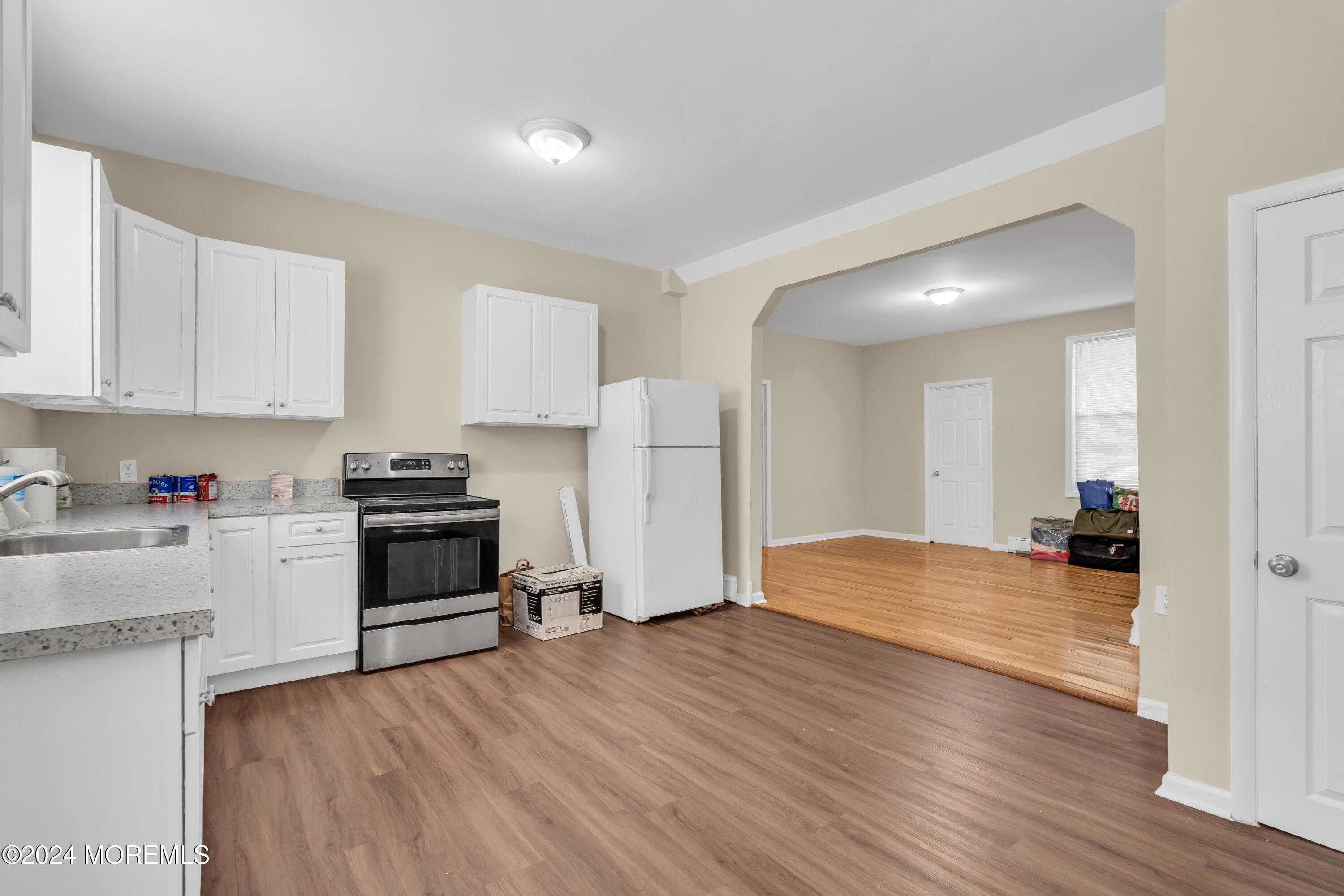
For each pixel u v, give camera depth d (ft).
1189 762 6.46
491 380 12.32
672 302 16.52
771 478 23.71
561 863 5.49
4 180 3.33
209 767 7.05
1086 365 20.88
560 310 13.25
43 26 6.88
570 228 13.25
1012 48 7.52
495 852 5.62
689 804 6.39
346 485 11.08
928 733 7.98
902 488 25.79
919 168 10.66
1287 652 5.89
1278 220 5.94
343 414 11.07
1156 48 7.52
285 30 7.04
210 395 9.29
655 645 11.54
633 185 11.22
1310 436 5.79
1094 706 8.80
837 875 5.34
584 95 8.43
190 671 3.14
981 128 9.34
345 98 8.41
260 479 10.68
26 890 2.85
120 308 7.92
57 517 7.69
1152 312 8.43
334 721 8.21
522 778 6.86
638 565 12.92
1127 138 8.67
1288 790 5.89
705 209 12.30
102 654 2.96
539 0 6.65
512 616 12.66
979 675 10.04
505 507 13.48
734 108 8.79
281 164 10.21
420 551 10.43
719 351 15.34
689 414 13.62
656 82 8.18
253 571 9.09
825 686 9.55
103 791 2.97
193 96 8.30
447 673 10.01
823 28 7.16
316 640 9.62
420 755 7.33
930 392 24.93
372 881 5.24
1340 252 5.64
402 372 12.19
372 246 11.93
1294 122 5.88
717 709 8.70
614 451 13.60
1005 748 7.59
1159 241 8.36
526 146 9.81
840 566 19.45
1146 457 8.52
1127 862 5.50
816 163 10.43
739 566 14.83
